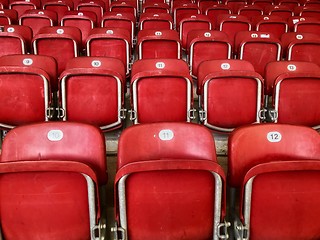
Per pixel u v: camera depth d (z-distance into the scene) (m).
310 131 2.24
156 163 1.85
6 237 2.00
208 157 2.19
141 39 4.58
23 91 3.20
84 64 3.62
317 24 5.86
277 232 2.10
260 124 2.25
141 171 1.89
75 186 1.94
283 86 3.26
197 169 1.89
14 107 3.24
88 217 2.01
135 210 2.00
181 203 2.00
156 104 3.28
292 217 2.06
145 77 3.20
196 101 4.12
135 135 2.18
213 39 4.48
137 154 2.16
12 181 1.89
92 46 4.48
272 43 4.47
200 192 1.99
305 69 3.64
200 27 5.91
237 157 2.20
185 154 2.19
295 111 3.33
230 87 3.27
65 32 4.86
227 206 2.53
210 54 4.55
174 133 2.20
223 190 1.97
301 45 4.50
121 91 3.25
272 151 2.23
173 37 4.98
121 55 4.52
